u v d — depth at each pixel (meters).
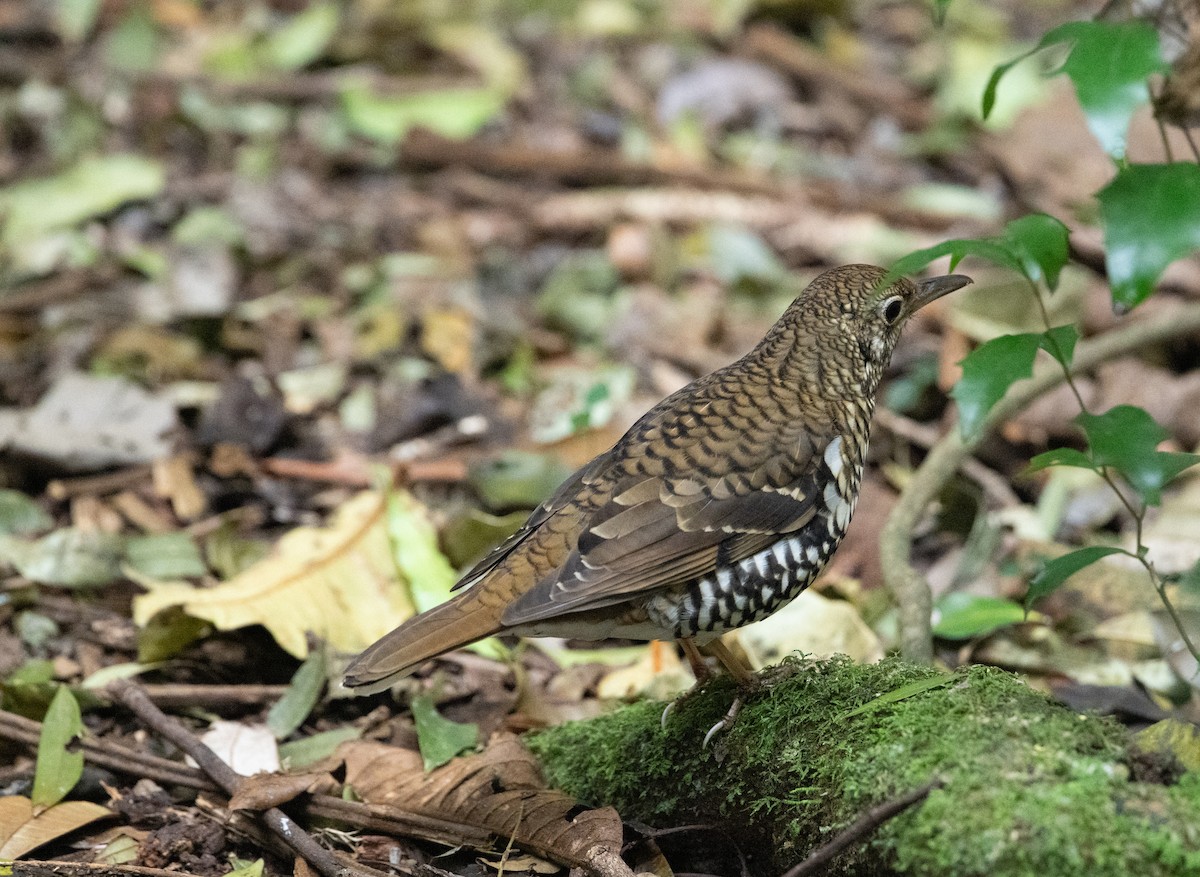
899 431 12.64
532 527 7.83
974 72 18.77
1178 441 12.40
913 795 6.21
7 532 10.99
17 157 17.47
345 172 17.56
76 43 19.44
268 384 13.52
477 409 13.13
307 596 9.81
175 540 10.92
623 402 13.00
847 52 19.97
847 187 17.34
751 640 9.74
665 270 15.43
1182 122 8.05
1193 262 14.39
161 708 9.16
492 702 9.51
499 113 18.58
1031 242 6.96
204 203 16.67
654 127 18.28
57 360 13.41
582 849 7.44
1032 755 6.42
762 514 7.65
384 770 8.30
